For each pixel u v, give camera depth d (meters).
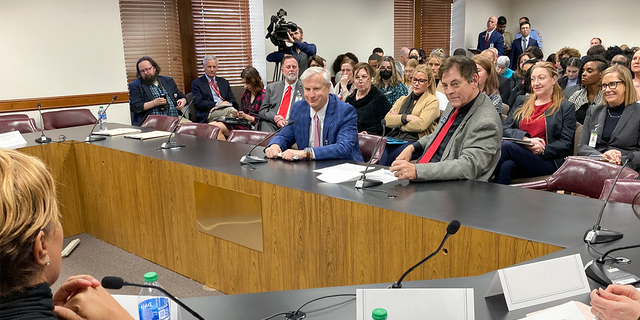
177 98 5.60
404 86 5.13
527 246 1.41
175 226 2.78
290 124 2.89
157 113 5.27
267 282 2.33
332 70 7.89
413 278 1.73
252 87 5.54
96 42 5.50
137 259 3.11
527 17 10.57
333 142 2.82
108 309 0.84
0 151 0.68
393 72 5.09
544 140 3.37
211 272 2.64
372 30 8.32
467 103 2.29
